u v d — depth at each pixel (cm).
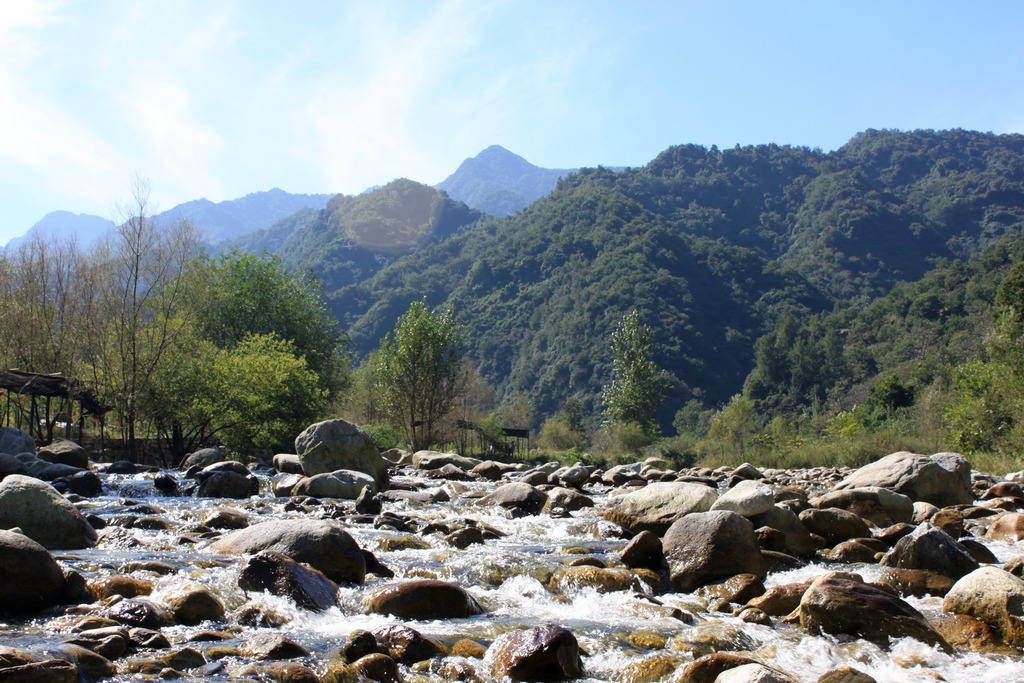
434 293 12425
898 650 512
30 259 2486
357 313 12388
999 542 905
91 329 2367
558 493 1223
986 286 7988
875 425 3953
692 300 10112
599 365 8875
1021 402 2234
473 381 6028
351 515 1050
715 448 3744
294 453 2439
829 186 16075
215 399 2312
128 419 2306
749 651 515
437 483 1684
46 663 382
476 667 459
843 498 1077
